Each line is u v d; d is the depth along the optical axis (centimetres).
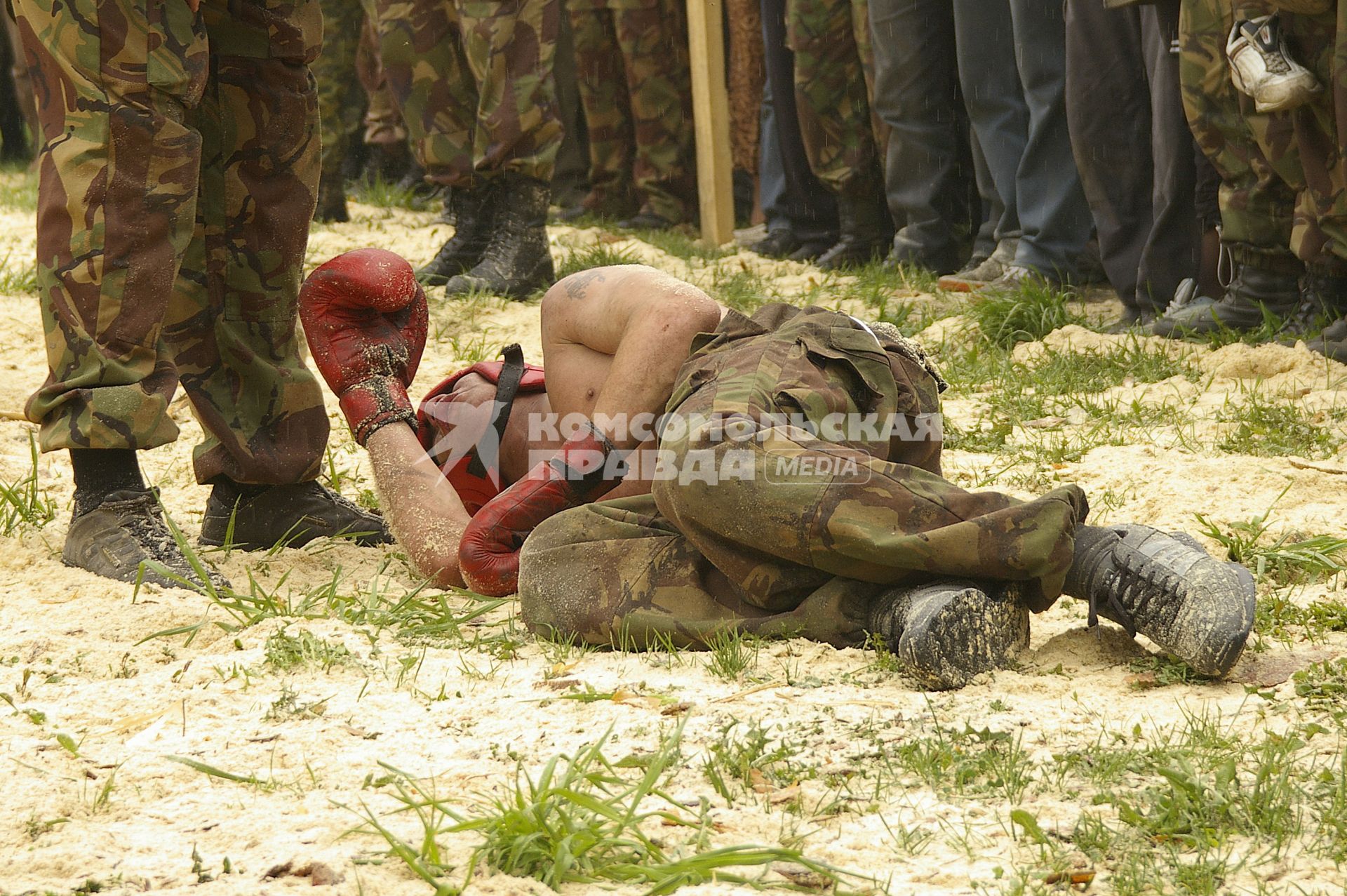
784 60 2688
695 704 756
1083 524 839
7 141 5078
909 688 783
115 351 972
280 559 1109
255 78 1091
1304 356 1648
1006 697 766
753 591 853
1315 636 857
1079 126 1986
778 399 861
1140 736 699
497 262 2298
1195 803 612
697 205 3169
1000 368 1808
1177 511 1152
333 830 606
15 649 858
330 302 1104
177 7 978
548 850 572
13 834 604
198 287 1099
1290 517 1112
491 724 739
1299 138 1623
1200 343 1806
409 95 2316
